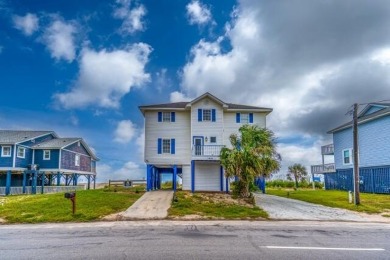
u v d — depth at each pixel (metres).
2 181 34.12
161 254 6.84
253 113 27.36
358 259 6.59
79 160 39.28
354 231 10.38
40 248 7.58
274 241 8.46
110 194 20.53
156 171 29.22
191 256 6.66
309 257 6.68
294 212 15.10
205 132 25.67
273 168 18.61
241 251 7.18
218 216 13.76
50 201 16.94
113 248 7.48
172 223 12.07
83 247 7.64
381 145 25.34
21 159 31.81
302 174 41.53
